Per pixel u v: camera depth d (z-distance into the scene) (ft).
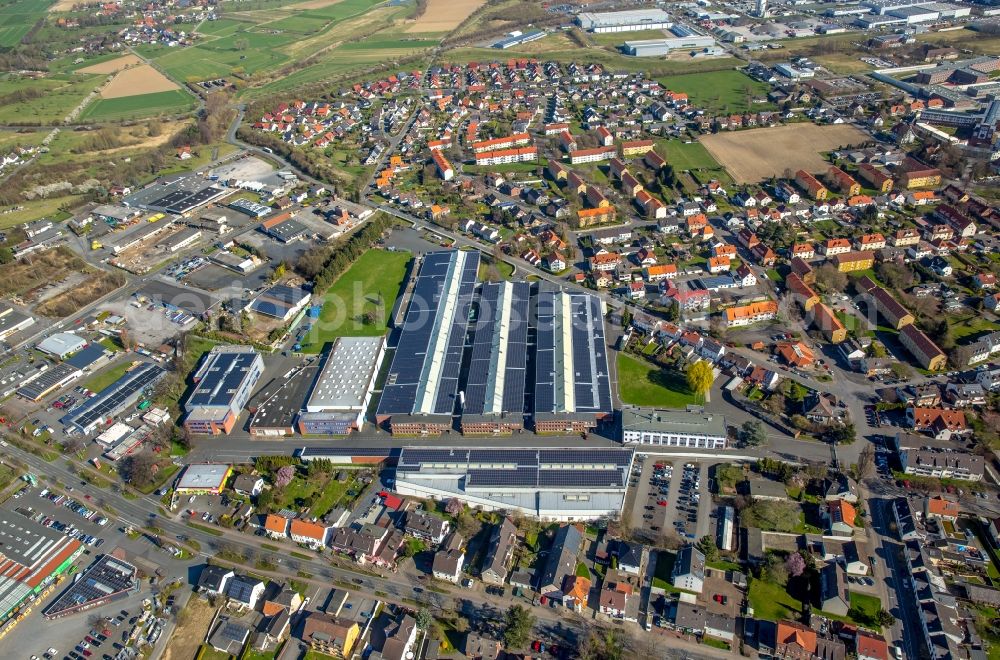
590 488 621.31
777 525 584.40
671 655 497.46
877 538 572.51
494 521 620.08
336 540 595.06
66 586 589.73
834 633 499.92
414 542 603.26
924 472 627.05
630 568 553.64
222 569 573.33
